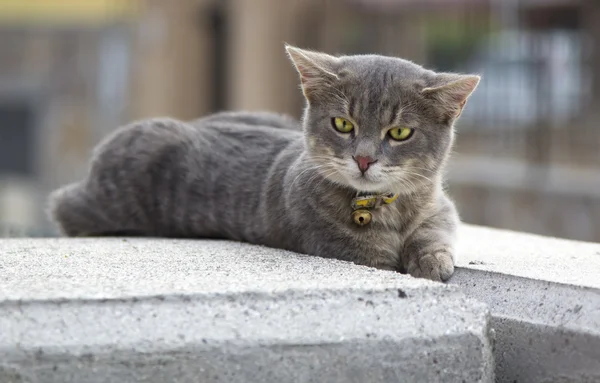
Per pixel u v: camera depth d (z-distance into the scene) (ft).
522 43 47.75
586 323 17.16
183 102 56.54
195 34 56.08
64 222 27.30
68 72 74.23
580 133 47.24
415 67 22.93
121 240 24.14
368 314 16.31
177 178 26.03
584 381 17.12
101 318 15.38
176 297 15.88
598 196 42.16
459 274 20.16
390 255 22.09
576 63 47.96
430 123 22.16
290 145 25.00
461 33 52.06
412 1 49.44
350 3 51.52
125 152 26.66
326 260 20.61
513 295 18.61
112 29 64.95
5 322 15.01
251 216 24.41
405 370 16.15
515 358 18.02
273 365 15.64
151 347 15.20
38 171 73.46
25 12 73.87
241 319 15.83
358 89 21.74
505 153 47.16
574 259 21.62
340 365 15.88
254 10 51.42
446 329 16.35
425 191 22.47
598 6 47.11
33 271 18.38
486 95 49.21
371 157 21.27
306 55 22.70
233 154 25.77
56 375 14.84
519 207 44.27
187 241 24.25
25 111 74.18
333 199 22.17
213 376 15.44
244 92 52.06
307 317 16.07
